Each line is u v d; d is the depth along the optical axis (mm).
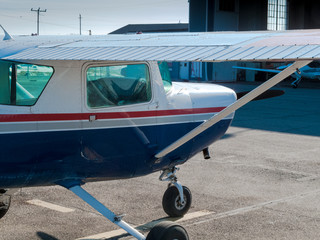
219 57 3217
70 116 4426
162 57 3484
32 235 5281
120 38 4781
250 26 37688
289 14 41281
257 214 6047
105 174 4848
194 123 5406
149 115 4957
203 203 6496
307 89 28953
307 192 7066
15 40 4906
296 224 5699
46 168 4422
